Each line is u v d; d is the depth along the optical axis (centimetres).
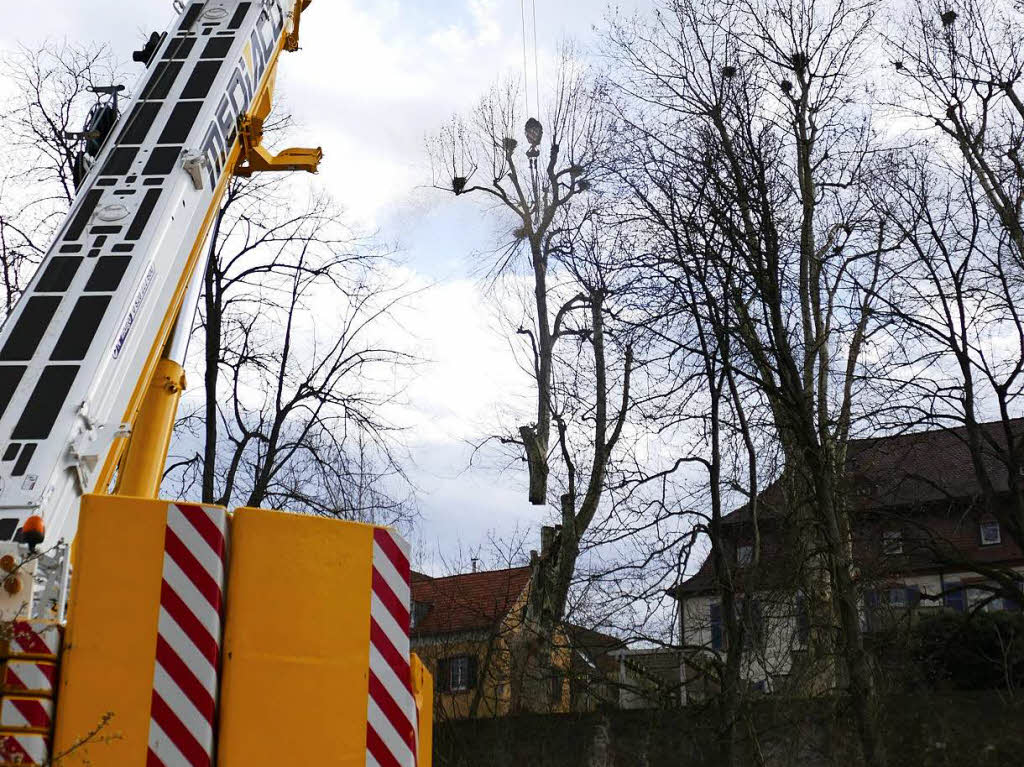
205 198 1153
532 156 3212
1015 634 1922
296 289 2392
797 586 1855
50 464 833
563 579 2412
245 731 489
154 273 1024
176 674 488
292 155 1342
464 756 1962
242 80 1276
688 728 1844
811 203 2244
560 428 2550
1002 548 3350
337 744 499
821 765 1748
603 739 1902
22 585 561
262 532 514
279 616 507
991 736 1684
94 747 475
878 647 1834
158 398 1088
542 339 2889
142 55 1296
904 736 1720
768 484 2002
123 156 1118
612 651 2145
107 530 502
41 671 482
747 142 2056
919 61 2342
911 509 2027
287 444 2233
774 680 1898
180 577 500
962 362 1917
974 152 2167
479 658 2272
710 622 2064
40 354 909
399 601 530
